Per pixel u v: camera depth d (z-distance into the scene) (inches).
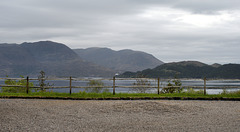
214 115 403.2
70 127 310.5
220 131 294.5
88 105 491.5
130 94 683.4
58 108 451.8
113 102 547.8
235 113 424.8
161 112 425.1
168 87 754.8
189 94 700.7
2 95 612.4
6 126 308.8
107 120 357.4
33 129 296.8
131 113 414.9
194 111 440.1
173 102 569.3
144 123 339.3
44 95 639.1
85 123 335.3
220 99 653.3
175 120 361.1
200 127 315.6
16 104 484.7
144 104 482.3
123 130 298.7
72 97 620.7
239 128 310.2
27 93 674.8
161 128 310.0
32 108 442.9
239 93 722.8
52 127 308.5
